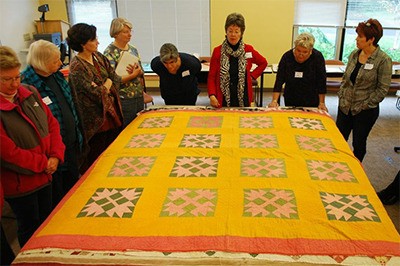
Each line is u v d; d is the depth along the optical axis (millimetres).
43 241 1186
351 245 1144
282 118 2287
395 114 4598
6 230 2258
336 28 5625
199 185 1518
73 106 2100
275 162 1704
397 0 5301
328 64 4738
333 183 1517
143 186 1523
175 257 1106
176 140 2004
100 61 2252
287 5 5406
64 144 1976
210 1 5477
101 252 1132
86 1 5602
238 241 1166
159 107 2607
